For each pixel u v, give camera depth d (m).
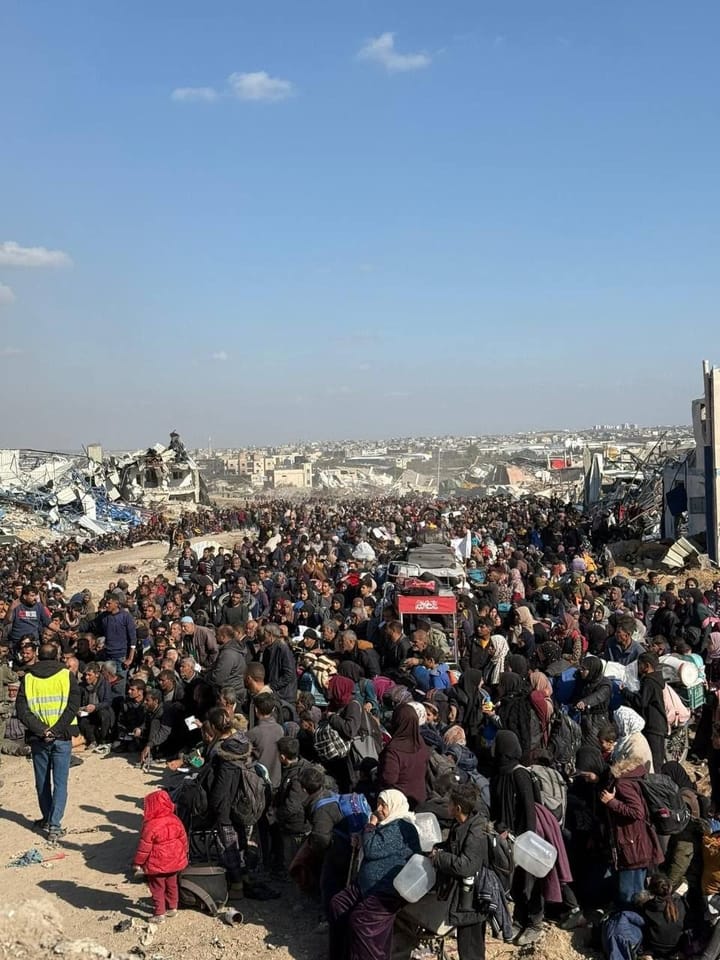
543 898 6.83
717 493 27.95
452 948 6.69
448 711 9.78
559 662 10.27
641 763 6.88
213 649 12.81
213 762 7.50
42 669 8.95
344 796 7.21
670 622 13.95
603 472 50.41
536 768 7.32
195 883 7.23
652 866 6.77
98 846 8.67
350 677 9.47
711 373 28.14
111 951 6.66
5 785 10.81
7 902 7.37
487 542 27.52
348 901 6.16
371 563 23.61
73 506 64.00
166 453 81.81
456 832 6.18
